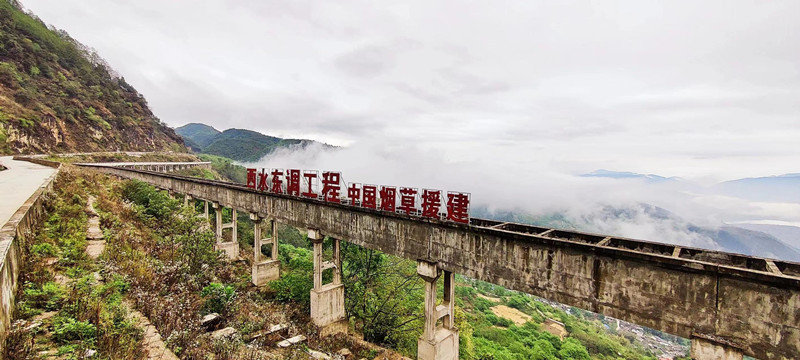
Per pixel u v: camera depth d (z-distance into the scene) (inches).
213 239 891.4
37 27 4023.1
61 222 642.8
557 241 463.5
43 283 409.7
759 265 407.2
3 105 2536.9
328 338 773.9
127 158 3334.2
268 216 985.5
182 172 2974.9
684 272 385.7
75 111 3289.9
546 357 1829.5
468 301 2913.4
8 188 775.7
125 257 601.0
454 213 576.1
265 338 609.9
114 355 311.3
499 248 524.1
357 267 1080.2
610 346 2573.8
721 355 365.7
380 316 992.9
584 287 450.3
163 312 452.8
